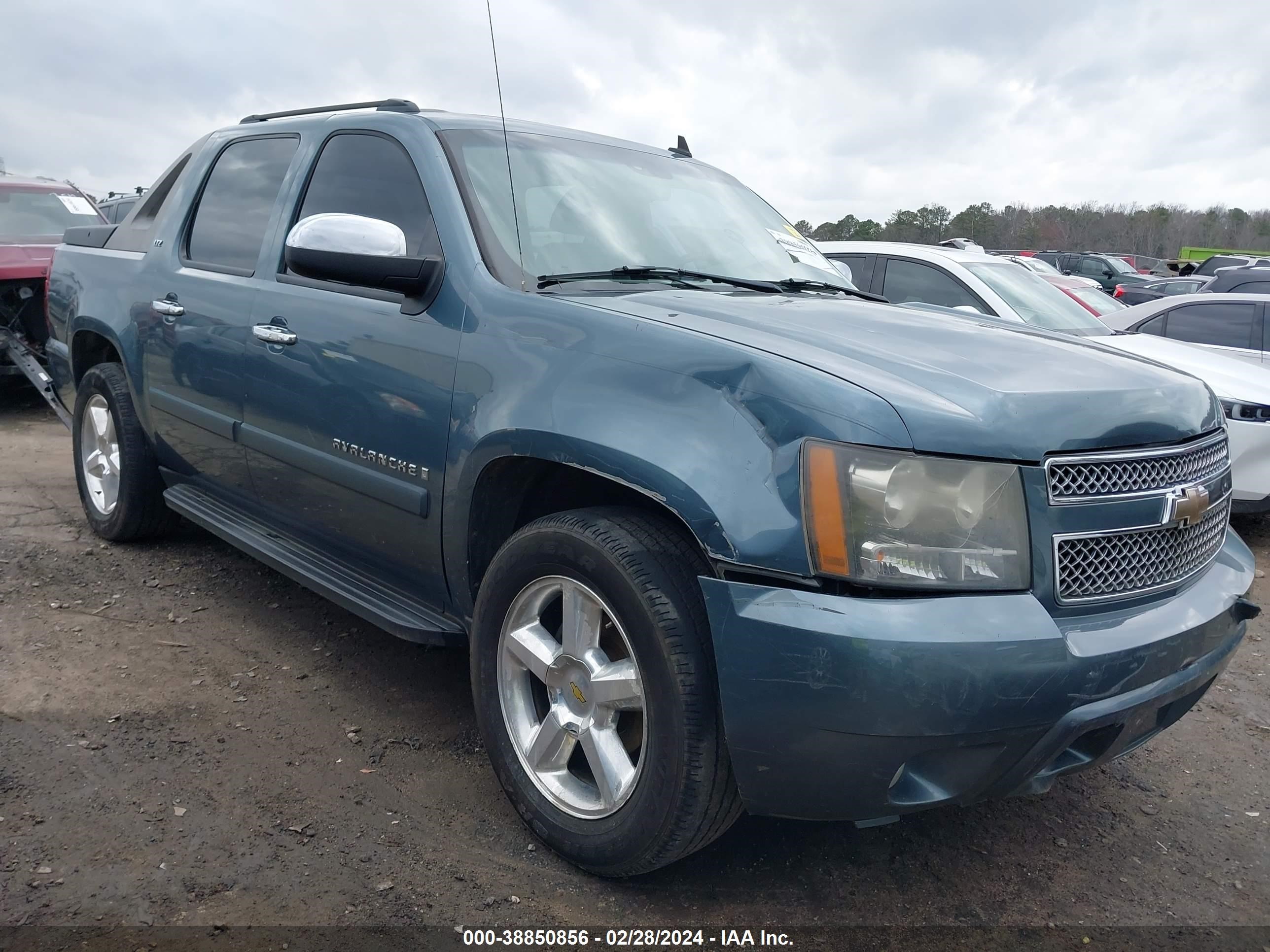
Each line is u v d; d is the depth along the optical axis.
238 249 3.78
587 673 2.42
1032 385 2.24
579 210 3.20
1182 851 2.80
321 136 3.61
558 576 2.44
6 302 7.94
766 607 2.04
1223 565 2.58
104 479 4.77
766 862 2.60
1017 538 2.07
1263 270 11.00
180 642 3.71
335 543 3.34
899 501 2.01
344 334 3.08
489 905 2.33
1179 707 2.47
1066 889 2.58
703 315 2.53
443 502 2.76
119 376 4.52
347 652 3.72
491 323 2.69
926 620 1.97
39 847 2.40
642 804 2.26
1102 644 2.10
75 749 2.88
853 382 2.12
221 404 3.68
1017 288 7.14
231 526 3.83
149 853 2.42
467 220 2.92
